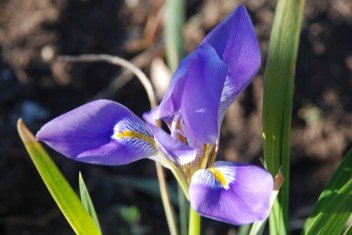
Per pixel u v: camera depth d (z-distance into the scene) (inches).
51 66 26.1
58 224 24.4
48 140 15.8
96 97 26.1
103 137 16.2
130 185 25.1
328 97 26.0
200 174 15.8
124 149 16.2
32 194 24.4
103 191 25.0
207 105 15.8
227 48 16.2
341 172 16.7
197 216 16.4
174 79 15.6
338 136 25.4
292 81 16.8
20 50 26.3
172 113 16.2
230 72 16.2
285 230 17.2
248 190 15.2
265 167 17.0
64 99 26.0
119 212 24.5
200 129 15.9
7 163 24.1
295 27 16.7
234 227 24.1
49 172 15.8
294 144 25.4
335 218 16.4
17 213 24.3
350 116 25.7
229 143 25.0
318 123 25.6
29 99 25.8
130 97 26.2
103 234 24.1
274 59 16.7
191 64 15.6
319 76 26.2
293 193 24.8
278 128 16.8
